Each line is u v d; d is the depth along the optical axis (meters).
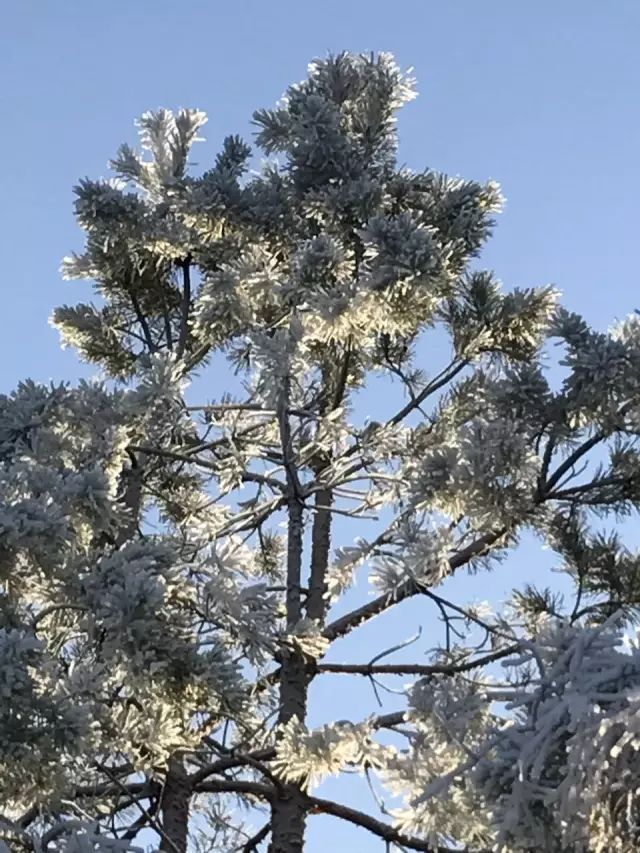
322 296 7.93
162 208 10.25
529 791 3.94
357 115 10.04
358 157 9.76
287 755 6.80
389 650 7.97
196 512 9.70
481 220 9.69
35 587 6.55
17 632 5.70
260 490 9.46
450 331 9.57
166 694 6.59
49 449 7.46
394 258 8.11
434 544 7.35
